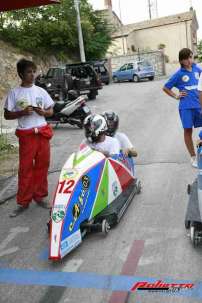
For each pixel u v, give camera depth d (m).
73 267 4.92
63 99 19.95
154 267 4.79
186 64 7.84
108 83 29.84
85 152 5.84
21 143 6.63
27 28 29.09
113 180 6.06
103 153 6.11
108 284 4.52
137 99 20.00
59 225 4.93
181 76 7.89
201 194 4.66
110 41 34.81
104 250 5.27
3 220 6.59
